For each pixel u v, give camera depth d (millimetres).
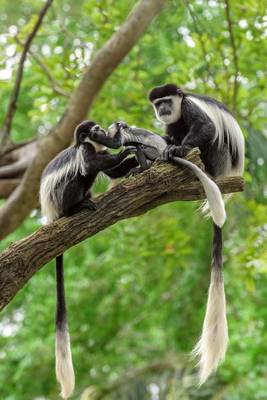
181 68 12820
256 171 13039
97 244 16859
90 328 16734
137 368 15234
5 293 7535
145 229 13375
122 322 16984
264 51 12711
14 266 7562
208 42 12773
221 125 9711
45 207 8797
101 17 12680
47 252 7664
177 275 16516
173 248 13367
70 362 8508
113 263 14523
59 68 12625
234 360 14391
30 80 12727
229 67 13062
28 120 17281
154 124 13078
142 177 7855
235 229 15086
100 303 16672
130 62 13539
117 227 13562
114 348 16922
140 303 17016
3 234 11547
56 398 16078
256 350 14734
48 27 13609
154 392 14867
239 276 12891
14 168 12453
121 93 13453
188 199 8117
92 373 16703
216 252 9023
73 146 8852
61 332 8633
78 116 11484
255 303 16297
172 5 12867
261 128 13070
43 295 16453
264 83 12953
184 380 13992
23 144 12867
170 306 16531
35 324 16172
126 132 8859
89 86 11523
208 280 16078
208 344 8484
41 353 15828
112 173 9016
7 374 16625
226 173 9867
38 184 11289
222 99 12734
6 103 16406
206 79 12867
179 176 7902
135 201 7828
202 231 15828
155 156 8789
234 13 12406
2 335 17219
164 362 14938
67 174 8586
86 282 16719
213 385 14055
